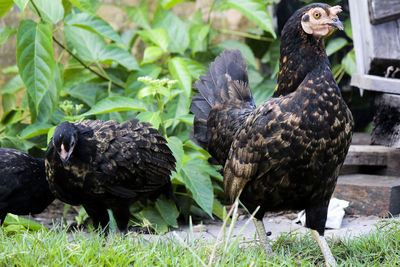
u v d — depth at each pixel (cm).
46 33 935
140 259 611
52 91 988
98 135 774
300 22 654
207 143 809
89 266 597
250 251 657
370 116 1262
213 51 1230
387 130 938
